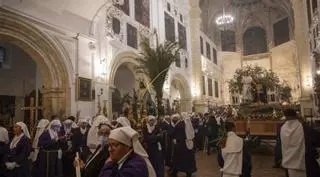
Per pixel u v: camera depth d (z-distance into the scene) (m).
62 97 11.48
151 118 7.45
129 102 12.55
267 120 12.28
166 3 22.73
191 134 8.05
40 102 13.91
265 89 15.26
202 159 11.27
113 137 2.49
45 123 7.50
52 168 6.87
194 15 28.17
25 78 14.84
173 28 23.73
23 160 5.91
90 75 13.02
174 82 24.39
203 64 30.59
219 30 41.16
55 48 11.19
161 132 7.88
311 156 4.41
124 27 16.08
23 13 9.88
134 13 17.47
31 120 9.47
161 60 11.89
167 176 8.60
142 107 10.09
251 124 12.58
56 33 11.30
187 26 27.23
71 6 11.62
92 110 12.95
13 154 5.88
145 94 11.62
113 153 2.49
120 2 15.34
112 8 14.84
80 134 8.23
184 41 26.06
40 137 7.01
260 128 12.39
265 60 39.66
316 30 18.31
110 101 14.33
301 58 23.55
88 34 13.06
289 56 36.53
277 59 37.94
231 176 4.37
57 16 11.29
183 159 7.93
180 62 24.44
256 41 41.84
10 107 14.14
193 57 27.59
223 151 4.50
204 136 13.80
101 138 3.85
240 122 12.86
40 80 14.69
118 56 15.27
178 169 7.96
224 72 40.53
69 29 11.96
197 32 27.92
